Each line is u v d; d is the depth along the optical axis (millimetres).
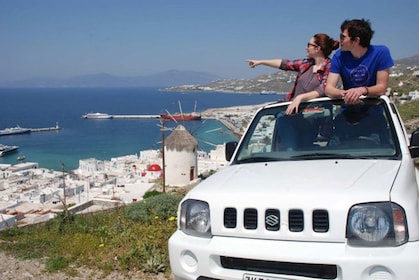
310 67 5387
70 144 115938
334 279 2834
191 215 3443
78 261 5801
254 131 4656
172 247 3441
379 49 4379
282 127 4520
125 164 73125
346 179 3248
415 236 2811
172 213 7488
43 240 6918
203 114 166375
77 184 53969
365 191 2984
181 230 3551
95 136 131500
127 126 158125
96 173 64188
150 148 104375
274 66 5766
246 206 3176
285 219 3025
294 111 4480
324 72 5168
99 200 15805
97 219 8219
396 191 2969
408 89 105625
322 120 4410
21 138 130750
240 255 3064
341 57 4543
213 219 3295
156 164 58500
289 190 3158
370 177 3240
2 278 5297
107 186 47875
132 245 6047
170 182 33250
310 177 3389
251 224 3158
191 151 33062
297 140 4320
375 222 2842
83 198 40906
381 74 4371
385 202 2891
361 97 4449
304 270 2918
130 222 7414
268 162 4121
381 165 3545
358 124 4223
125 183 48750
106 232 6934
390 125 4082
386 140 3967
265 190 3234
